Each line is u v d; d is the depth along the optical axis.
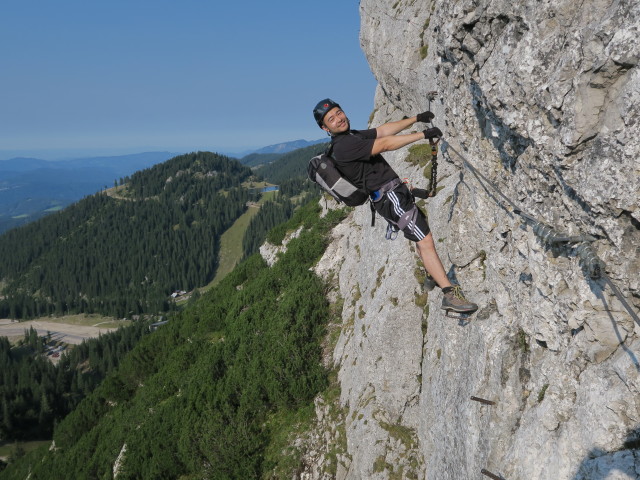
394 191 5.00
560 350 4.93
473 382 7.00
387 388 12.44
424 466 10.53
